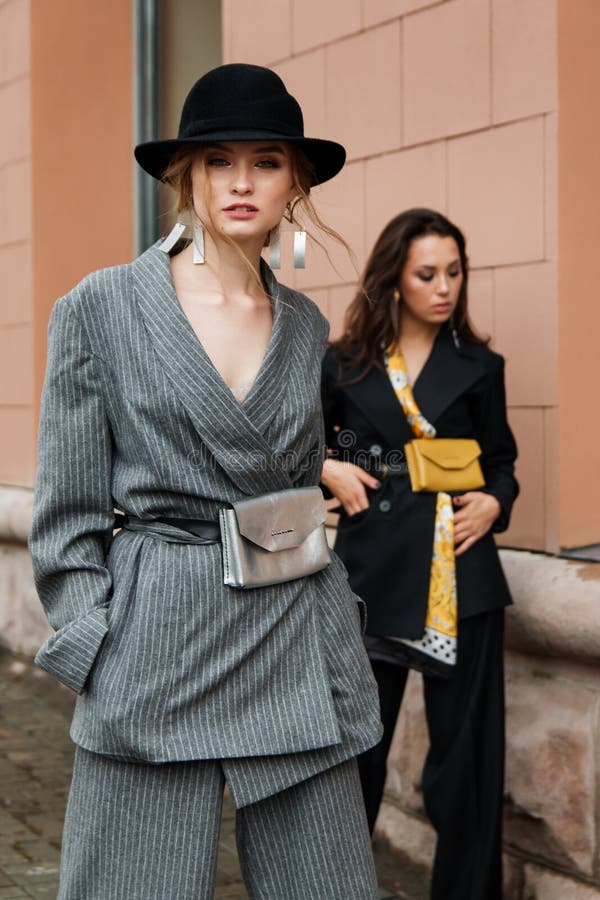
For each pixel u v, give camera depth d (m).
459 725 2.91
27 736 4.83
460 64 3.53
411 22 3.70
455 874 2.92
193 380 1.91
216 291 2.03
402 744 3.61
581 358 3.30
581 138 3.29
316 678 1.97
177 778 1.91
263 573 1.92
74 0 5.64
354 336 3.01
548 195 3.26
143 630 1.89
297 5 4.19
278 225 2.12
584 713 3.05
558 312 3.25
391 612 2.90
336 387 3.00
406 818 3.59
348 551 2.98
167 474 1.91
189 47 5.34
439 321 2.96
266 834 2.01
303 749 1.93
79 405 1.96
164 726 1.88
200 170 1.99
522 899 3.18
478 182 3.48
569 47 3.24
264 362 1.98
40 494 1.96
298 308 2.12
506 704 3.28
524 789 3.20
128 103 5.77
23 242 5.77
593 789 3.02
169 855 1.92
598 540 3.34
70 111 5.70
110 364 1.94
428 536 2.89
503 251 3.41
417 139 3.70
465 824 2.90
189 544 1.92
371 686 2.08
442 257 2.92
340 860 2.00
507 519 2.99
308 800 1.99
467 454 2.95
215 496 1.92
